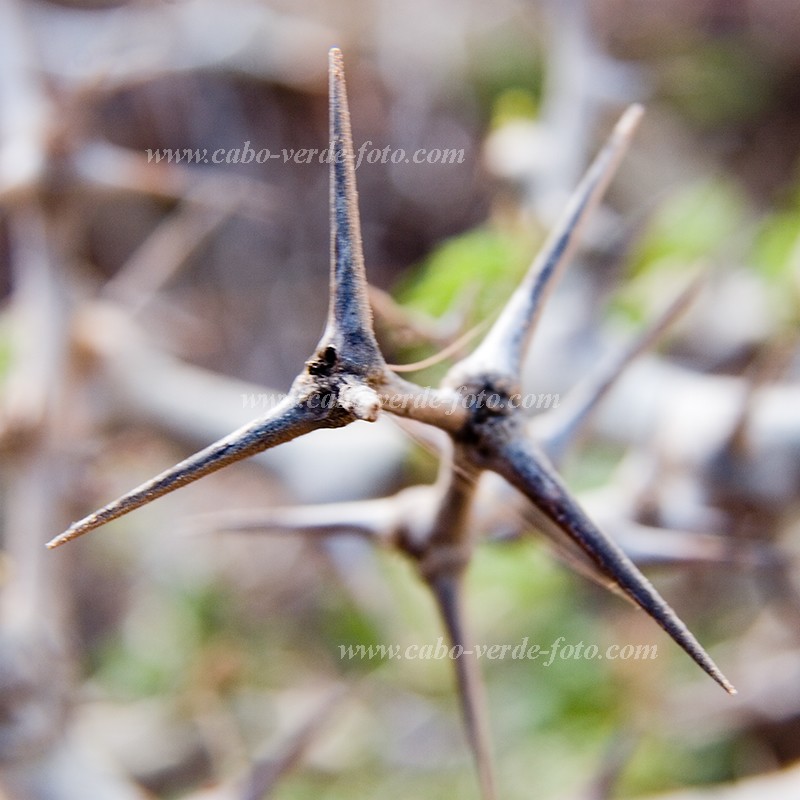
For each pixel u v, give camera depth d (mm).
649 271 496
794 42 812
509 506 242
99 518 190
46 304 368
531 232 395
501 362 206
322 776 504
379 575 438
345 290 190
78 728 343
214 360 708
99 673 595
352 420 188
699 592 562
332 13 710
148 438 444
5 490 498
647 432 370
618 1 786
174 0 537
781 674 495
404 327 248
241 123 711
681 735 494
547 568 466
